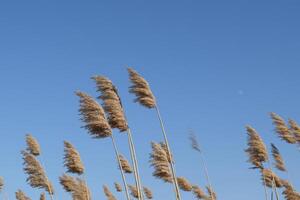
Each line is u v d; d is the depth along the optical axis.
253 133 26.00
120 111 19.00
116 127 18.97
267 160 26.03
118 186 34.00
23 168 24.73
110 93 18.86
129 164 25.97
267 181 27.17
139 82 20.19
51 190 25.05
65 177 26.27
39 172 24.66
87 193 23.95
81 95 18.84
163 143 24.05
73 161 22.98
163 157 22.00
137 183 18.95
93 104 18.75
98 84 19.09
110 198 33.78
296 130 25.30
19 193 31.48
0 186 30.94
